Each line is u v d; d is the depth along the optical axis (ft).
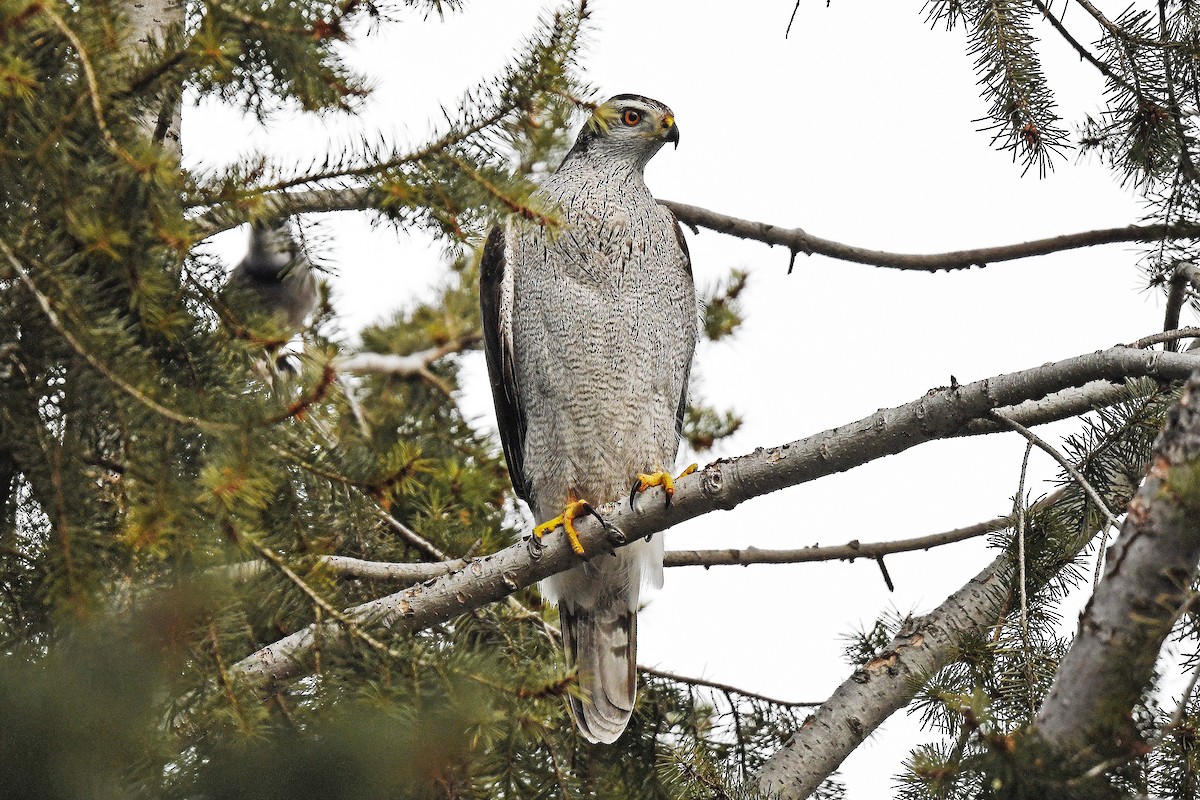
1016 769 15.92
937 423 22.09
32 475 18.74
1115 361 20.47
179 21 20.04
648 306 32.50
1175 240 26.43
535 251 32.73
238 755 18.86
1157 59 25.22
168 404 17.81
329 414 19.97
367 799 18.83
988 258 32.12
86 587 17.37
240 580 20.92
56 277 17.61
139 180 18.01
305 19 19.83
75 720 17.37
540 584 31.83
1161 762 18.63
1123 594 16.90
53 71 18.89
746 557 30.71
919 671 26.45
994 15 25.22
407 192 19.93
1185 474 16.01
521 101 20.11
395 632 20.90
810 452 23.32
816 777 26.20
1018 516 21.67
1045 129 25.21
